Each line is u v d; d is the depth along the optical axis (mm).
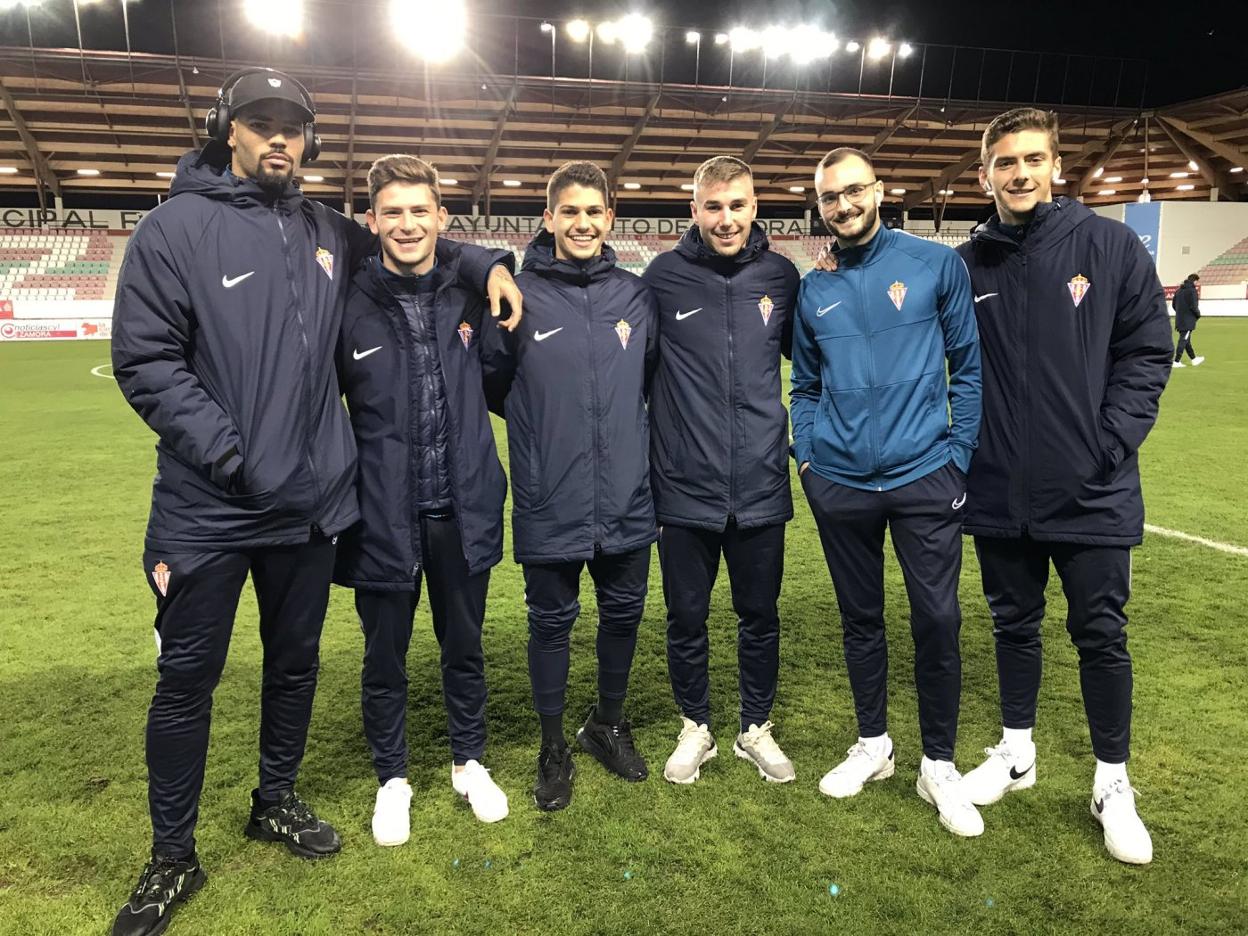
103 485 6117
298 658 1999
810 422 2301
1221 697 2775
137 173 25234
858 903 1854
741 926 1793
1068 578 2072
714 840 2092
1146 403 1964
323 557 1948
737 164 2176
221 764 2457
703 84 25297
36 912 1875
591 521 2215
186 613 1803
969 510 2188
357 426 2062
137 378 1682
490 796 2201
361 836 2131
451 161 25562
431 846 2088
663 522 2352
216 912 1865
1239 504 5234
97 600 3867
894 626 3500
